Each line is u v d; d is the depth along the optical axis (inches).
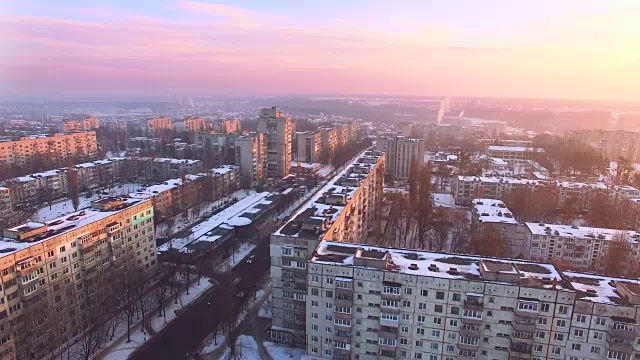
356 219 7519.7
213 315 6151.6
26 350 4707.2
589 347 4151.1
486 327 4328.3
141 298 5910.4
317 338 4940.9
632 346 3978.8
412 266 4630.9
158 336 5629.9
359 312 4648.1
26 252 4741.6
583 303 4067.4
